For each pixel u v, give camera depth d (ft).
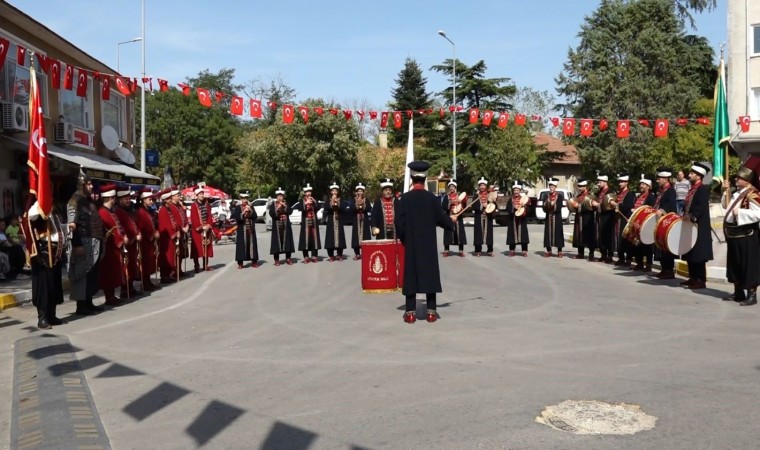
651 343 26.96
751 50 122.01
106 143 84.64
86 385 22.71
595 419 18.04
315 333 30.27
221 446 17.10
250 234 61.93
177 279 53.16
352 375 23.02
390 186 59.26
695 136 144.56
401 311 35.68
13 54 64.80
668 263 48.11
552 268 56.24
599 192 61.31
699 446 16.12
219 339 29.76
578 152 165.89
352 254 73.87
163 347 28.55
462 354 25.52
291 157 166.71
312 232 65.05
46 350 28.17
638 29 163.22
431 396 20.36
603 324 31.09
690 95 157.07
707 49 176.96
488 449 16.17
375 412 19.10
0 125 60.90
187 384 22.72
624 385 21.02
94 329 33.24
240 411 19.74
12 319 37.04
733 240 36.68
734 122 123.24
